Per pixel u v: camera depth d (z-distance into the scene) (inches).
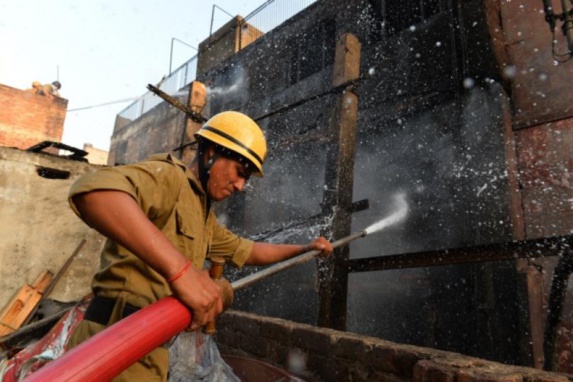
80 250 188.5
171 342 48.3
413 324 241.1
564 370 178.4
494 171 219.5
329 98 337.1
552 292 118.8
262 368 82.7
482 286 204.8
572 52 189.8
